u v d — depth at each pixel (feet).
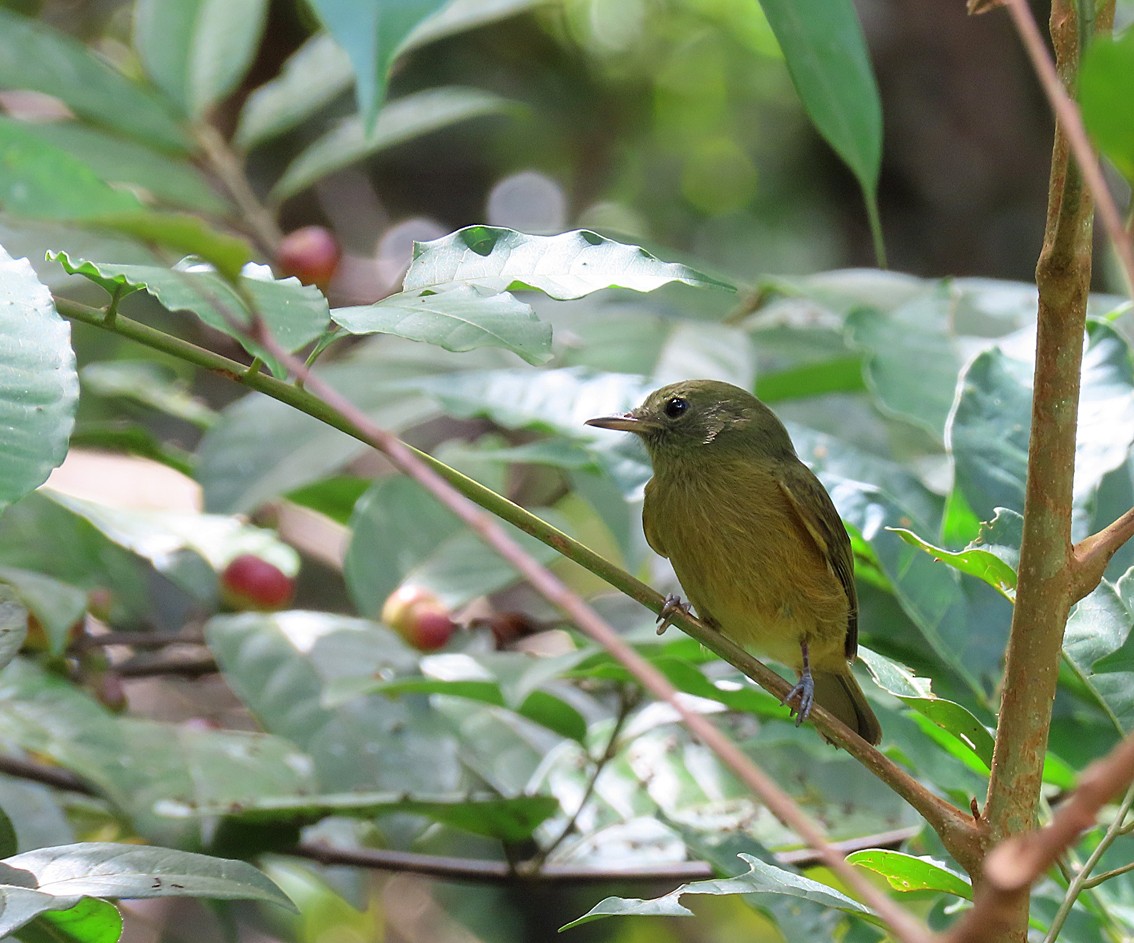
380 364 37.93
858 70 21.38
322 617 32.07
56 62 37.73
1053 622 16.80
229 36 40.45
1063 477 16.57
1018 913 16.17
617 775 32.42
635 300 42.55
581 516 57.26
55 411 15.14
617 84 66.08
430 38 39.27
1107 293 54.75
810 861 29.71
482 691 28.17
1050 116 55.77
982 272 55.88
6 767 30.22
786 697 20.33
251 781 28.30
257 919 42.39
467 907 46.14
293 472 34.86
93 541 35.60
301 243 34.83
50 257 16.89
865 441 40.63
